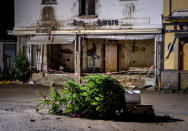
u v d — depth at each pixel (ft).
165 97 31.78
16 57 47.29
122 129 14.84
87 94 17.24
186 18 37.17
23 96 30.94
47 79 45.16
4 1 52.65
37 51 47.21
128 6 41.98
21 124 15.21
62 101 18.45
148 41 49.44
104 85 17.61
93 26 43.37
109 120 17.43
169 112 22.29
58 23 44.57
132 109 19.10
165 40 39.91
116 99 17.80
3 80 48.34
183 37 38.91
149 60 49.52
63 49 51.98
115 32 41.24
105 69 51.21
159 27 40.29
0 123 15.34
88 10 44.83
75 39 43.45
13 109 21.54
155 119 18.31
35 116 17.88
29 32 44.60
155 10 40.86
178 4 38.70
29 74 46.57
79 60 43.47
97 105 17.40
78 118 17.58
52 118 17.25
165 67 39.99
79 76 43.42
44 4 44.93
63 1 44.34
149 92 36.70
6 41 50.57
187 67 39.86
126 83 41.19
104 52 51.19
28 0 45.52
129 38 41.52
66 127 14.76
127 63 50.47
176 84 39.42
